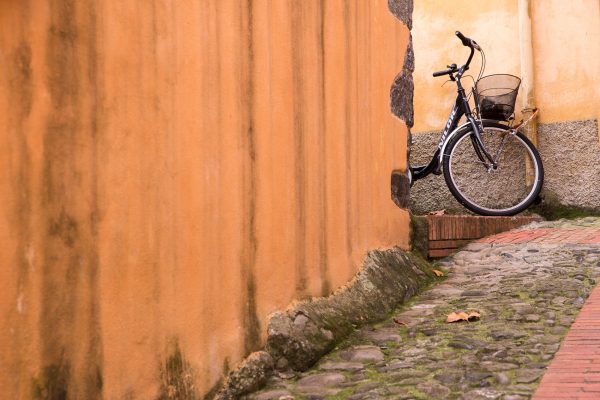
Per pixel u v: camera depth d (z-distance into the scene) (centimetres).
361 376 311
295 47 357
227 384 295
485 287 443
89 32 230
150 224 256
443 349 333
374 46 448
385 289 416
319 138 377
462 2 756
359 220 421
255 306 318
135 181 249
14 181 201
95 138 231
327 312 363
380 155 454
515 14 731
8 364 199
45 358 211
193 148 280
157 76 261
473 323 370
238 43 311
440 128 758
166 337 263
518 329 351
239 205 309
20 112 204
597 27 691
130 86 247
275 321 328
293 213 350
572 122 701
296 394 296
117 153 241
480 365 305
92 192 230
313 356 330
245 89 315
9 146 200
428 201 754
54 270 214
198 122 283
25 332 204
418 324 379
